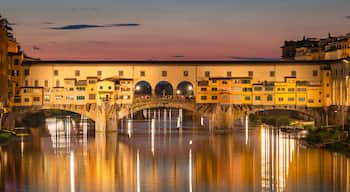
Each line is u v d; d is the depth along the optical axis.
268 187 113.38
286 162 138.50
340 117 194.12
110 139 187.75
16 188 113.06
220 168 132.88
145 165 137.12
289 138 188.88
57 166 135.00
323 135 170.38
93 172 128.38
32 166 134.88
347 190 109.81
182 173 127.19
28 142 177.50
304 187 112.56
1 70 192.38
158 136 198.12
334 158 143.00
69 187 114.00
